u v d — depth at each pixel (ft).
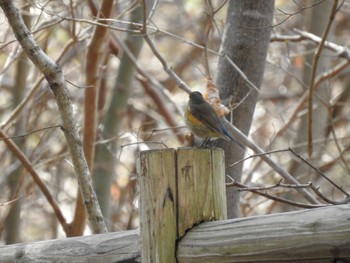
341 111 59.00
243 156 29.12
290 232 13.75
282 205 45.47
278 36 37.76
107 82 56.85
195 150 16.37
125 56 46.60
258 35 29.71
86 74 34.71
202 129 25.34
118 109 45.96
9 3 22.22
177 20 71.26
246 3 29.78
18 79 49.57
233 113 29.53
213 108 25.84
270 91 66.49
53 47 54.24
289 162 51.42
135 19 43.52
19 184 40.91
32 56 22.80
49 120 51.65
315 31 43.91
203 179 16.31
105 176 43.91
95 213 25.03
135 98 64.28
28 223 61.16
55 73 23.15
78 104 56.65
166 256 15.98
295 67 57.06
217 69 30.12
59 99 23.54
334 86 61.67
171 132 51.24
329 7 43.75
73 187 60.39
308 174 40.86
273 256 14.08
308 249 13.43
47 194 35.29
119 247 17.16
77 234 35.06
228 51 29.94
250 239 14.49
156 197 16.16
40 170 53.01
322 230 13.21
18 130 45.34
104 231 25.22
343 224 12.93
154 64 71.15
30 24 41.81
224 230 15.15
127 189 51.11
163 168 16.22
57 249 18.39
